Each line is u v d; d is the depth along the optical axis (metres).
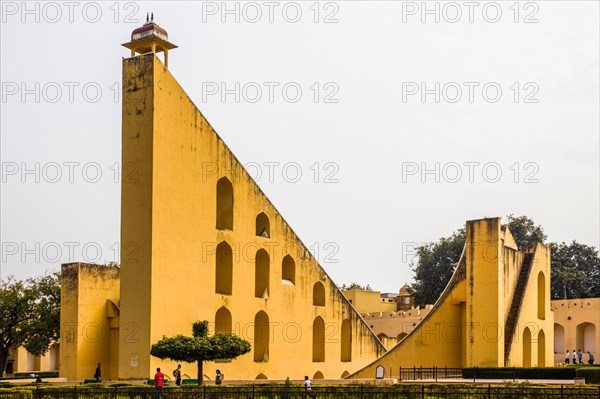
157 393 27.84
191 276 36.62
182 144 36.81
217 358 32.91
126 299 34.22
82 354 40.38
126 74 35.94
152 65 35.31
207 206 38.34
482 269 40.31
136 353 33.62
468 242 40.97
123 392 28.58
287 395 28.05
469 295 40.50
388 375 40.69
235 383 34.81
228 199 40.62
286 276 45.59
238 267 40.41
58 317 51.75
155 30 36.50
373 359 51.75
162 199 35.06
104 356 41.69
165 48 37.25
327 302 47.88
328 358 47.41
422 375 39.53
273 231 43.72
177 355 31.83
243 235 41.00
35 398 28.20
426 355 41.78
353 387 28.06
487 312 39.84
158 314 34.09
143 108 35.22
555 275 76.44
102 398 28.41
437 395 26.97
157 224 34.53
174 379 34.78
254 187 42.38
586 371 33.22
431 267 77.81
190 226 36.88
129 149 35.28
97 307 41.62
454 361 42.62
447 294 43.03
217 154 39.38
